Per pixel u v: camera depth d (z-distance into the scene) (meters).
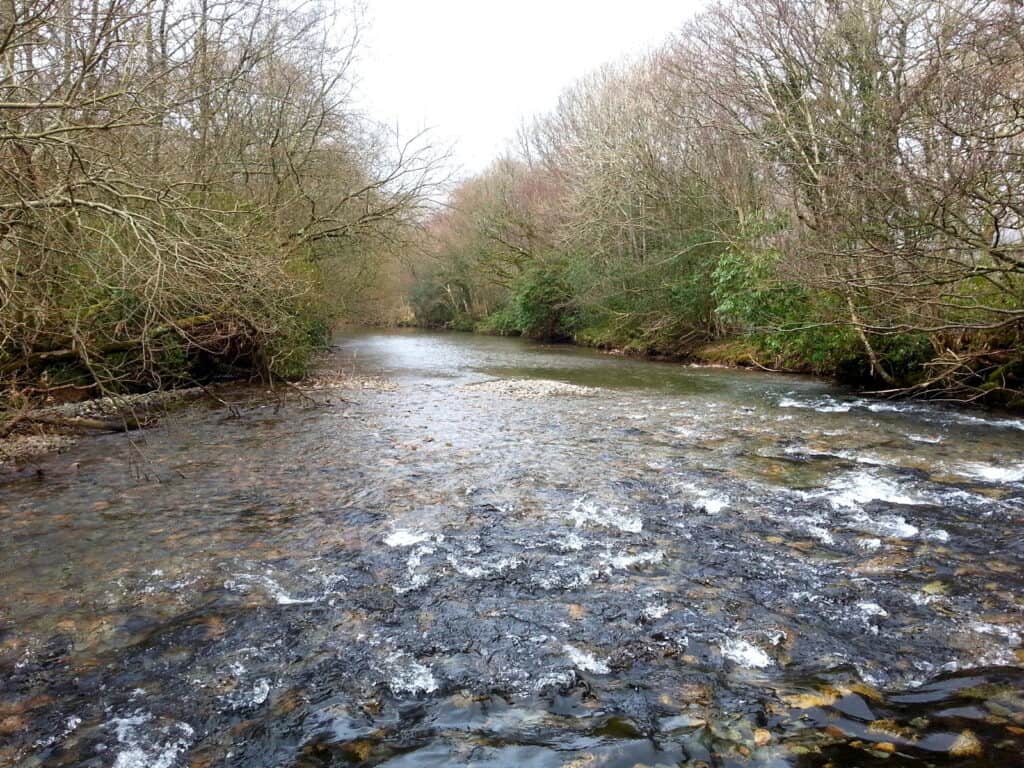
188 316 13.77
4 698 3.59
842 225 11.35
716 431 10.68
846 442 9.58
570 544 5.75
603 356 27.38
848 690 3.48
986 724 3.14
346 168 19.45
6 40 6.69
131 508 6.98
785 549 5.52
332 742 3.20
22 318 10.24
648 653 3.94
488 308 47.41
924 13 13.01
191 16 10.01
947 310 12.00
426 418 12.63
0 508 7.01
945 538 5.66
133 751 3.16
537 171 36.59
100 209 8.59
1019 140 10.18
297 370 18.78
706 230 21.89
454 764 2.99
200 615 4.53
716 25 19.41
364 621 4.42
